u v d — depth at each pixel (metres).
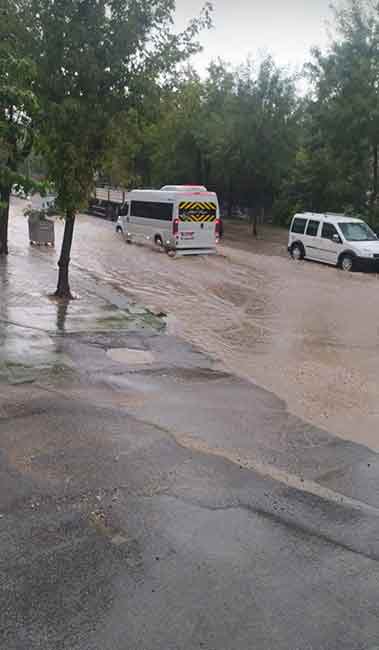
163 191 23.42
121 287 16.41
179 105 13.34
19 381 8.01
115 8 11.79
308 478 5.84
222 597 3.99
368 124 25.70
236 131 30.25
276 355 10.47
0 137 6.62
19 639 3.53
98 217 38.25
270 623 3.77
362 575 4.31
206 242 23.20
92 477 5.54
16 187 6.82
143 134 13.09
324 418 7.54
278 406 7.86
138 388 8.15
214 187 41.34
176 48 12.40
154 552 4.45
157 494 5.31
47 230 23.06
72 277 17.02
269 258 23.25
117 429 6.68
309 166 32.38
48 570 4.17
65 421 6.79
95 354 9.59
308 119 29.75
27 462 5.76
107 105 12.18
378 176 28.98
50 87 11.73
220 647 3.55
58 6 11.56
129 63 12.20
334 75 26.19
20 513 4.87
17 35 11.38
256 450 6.43
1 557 4.29
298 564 4.40
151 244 24.30
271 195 39.88
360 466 6.17
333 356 10.52
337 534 4.85
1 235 19.88
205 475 5.74
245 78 29.83
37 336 10.36
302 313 13.96
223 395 8.15
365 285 17.89
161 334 11.40
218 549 4.53
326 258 21.73
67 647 3.49
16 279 15.62
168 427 6.86
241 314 13.75
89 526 4.74
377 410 7.93
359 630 3.75
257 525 4.91
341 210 31.23
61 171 12.12
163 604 3.89
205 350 10.53
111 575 4.15
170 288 16.69
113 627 3.66
